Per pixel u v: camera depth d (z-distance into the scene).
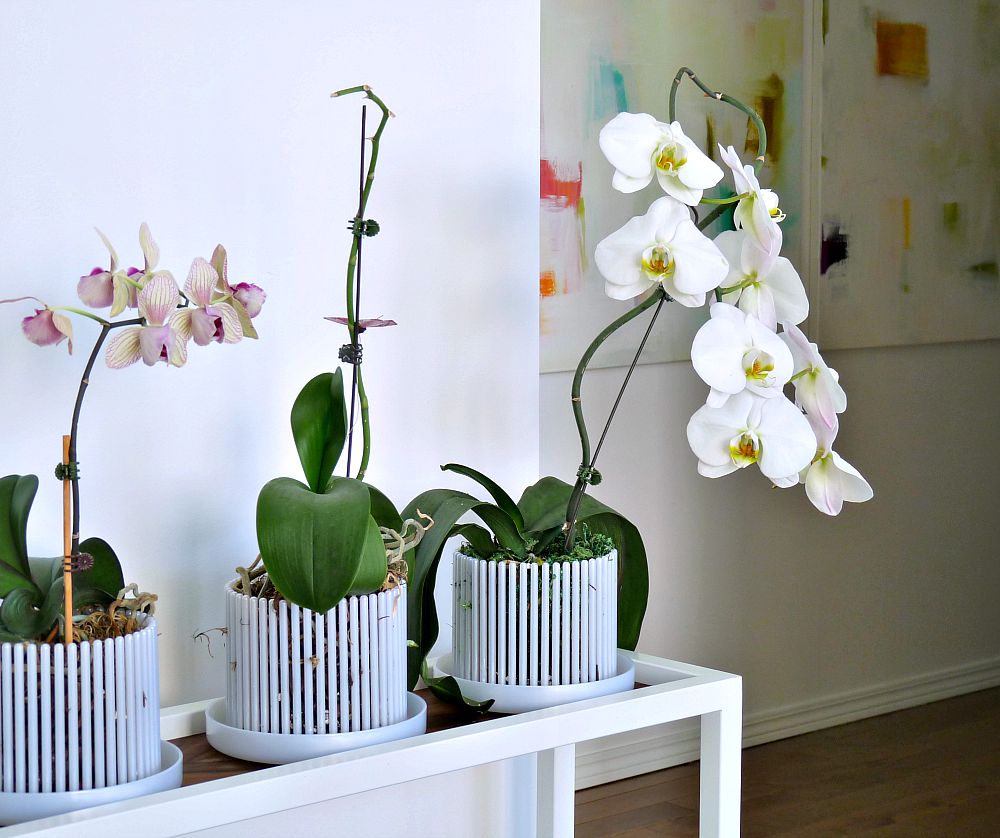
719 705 1.11
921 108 3.04
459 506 1.11
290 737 0.94
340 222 1.25
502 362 1.39
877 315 3.00
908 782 2.69
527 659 1.11
